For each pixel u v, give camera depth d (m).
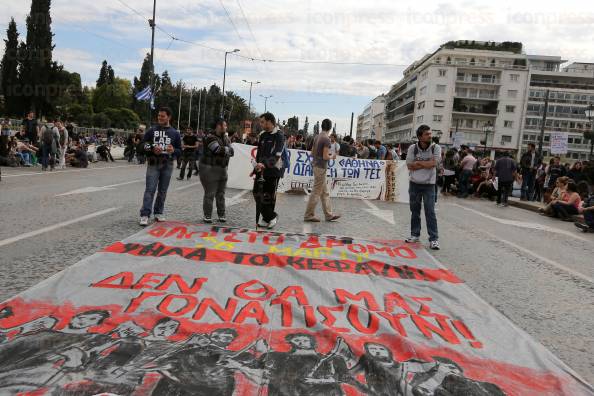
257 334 3.30
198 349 3.01
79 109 74.75
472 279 5.45
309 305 3.96
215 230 6.50
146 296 3.89
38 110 53.50
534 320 4.24
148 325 3.34
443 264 6.05
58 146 16.89
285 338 3.27
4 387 2.49
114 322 3.35
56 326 3.24
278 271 4.86
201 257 5.14
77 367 2.72
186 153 15.68
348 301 4.09
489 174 18.20
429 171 6.88
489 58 80.88
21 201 8.84
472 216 11.73
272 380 2.72
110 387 2.54
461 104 80.75
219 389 2.58
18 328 3.18
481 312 4.17
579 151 82.88
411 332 3.60
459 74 80.19
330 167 14.05
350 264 5.32
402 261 5.73
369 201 13.56
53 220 7.10
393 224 9.05
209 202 7.46
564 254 7.56
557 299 4.95
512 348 3.45
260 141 7.39
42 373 2.64
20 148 17.78
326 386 2.70
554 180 17.45
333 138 13.94
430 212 6.95
